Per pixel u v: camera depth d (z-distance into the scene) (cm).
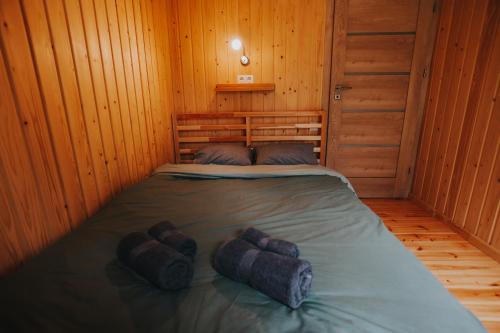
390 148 299
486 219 203
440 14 257
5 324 76
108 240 120
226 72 282
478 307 153
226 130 297
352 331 72
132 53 213
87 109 158
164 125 279
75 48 148
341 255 107
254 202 164
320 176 216
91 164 162
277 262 87
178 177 219
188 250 107
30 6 119
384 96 285
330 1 263
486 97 203
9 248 110
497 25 193
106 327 75
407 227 244
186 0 265
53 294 87
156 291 89
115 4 189
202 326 75
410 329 73
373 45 272
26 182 117
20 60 114
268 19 269
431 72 272
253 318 78
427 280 93
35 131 122
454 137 238
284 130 296
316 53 277
